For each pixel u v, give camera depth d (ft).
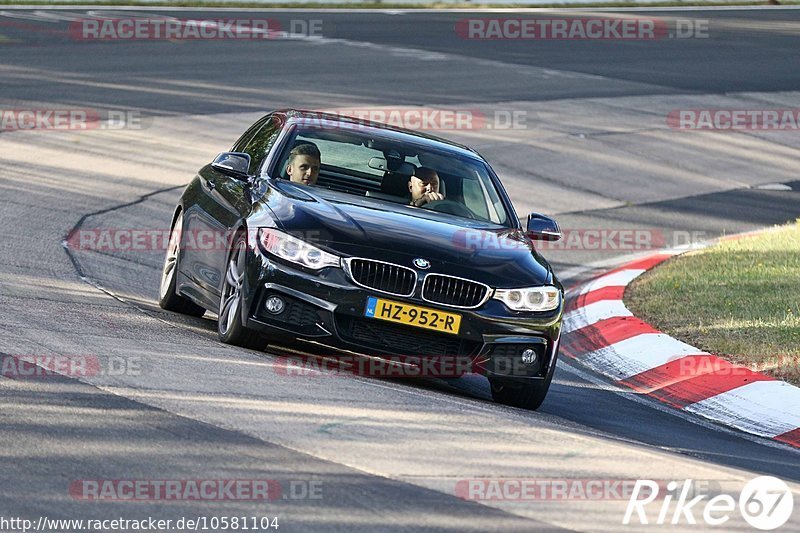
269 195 93.45
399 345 85.61
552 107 273.33
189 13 359.87
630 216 197.67
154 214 159.22
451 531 54.75
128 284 120.26
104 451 60.80
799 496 68.80
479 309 86.17
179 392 73.41
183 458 60.95
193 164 191.62
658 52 367.66
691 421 95.96
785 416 96.94
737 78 337.93
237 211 94.79
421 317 84.99
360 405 76.02
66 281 113.09
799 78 347.36
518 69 316.19
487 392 97.09
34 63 256.73
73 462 58.80
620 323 125.49
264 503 55.77
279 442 65.46
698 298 133.69
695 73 339.57
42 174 170.81
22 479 55.88
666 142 254.88
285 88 259.60
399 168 99.91
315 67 288.10
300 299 84.94
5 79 236.43
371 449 66.18
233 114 228.22
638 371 111.45
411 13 404.16
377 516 55.57
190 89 247.91
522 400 90.17
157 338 90.17
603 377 110.83
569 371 111.04
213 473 59.26
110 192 166.91
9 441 60.80
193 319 107.96
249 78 266.77
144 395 71.82
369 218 90.43
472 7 428.97
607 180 220.02
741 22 450.30
